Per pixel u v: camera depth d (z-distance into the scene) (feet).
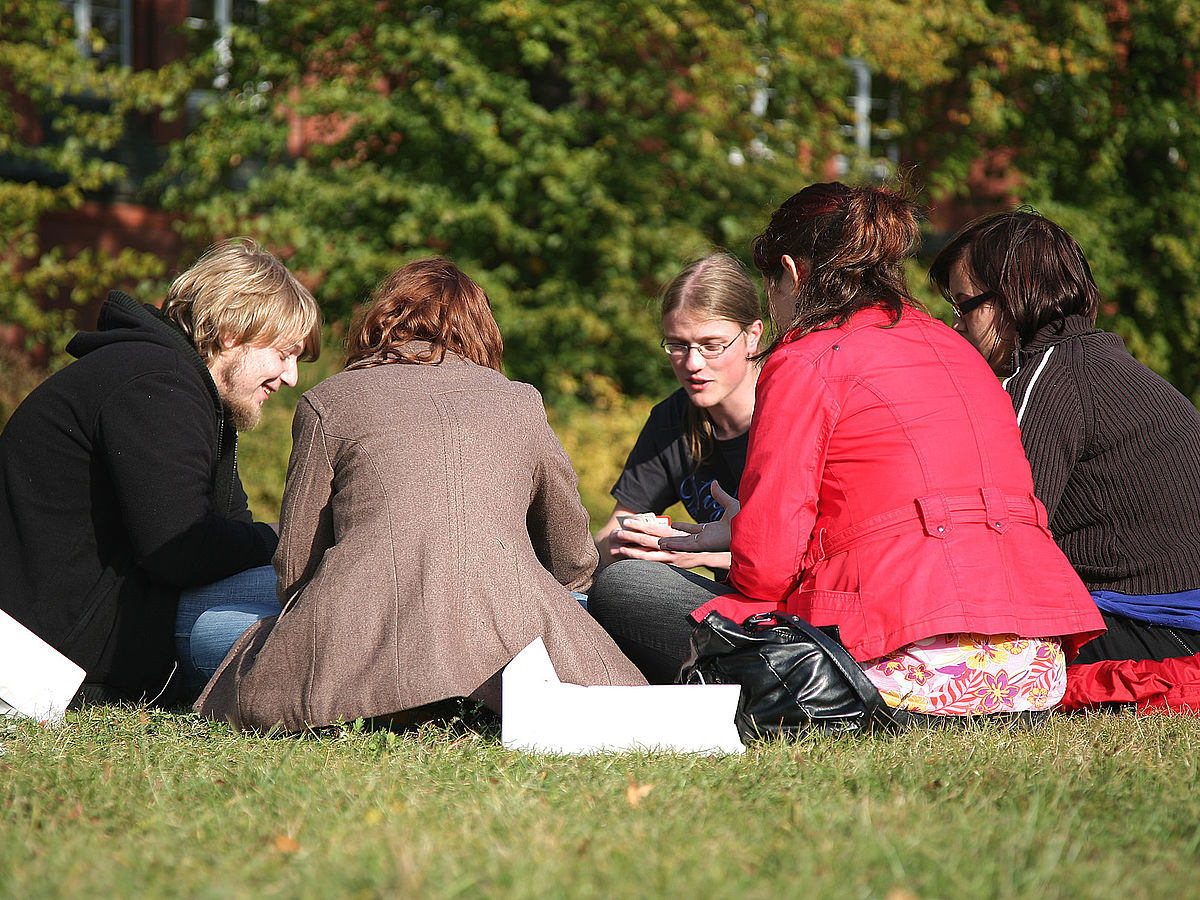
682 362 33.09
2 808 17.65
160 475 25.96
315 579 23.26
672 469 35.40
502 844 15.57
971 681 21.88
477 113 88.69
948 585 21.29
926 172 105.09
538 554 27.09
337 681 22.22
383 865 14.34
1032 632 21.59
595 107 96.58
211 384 27.99
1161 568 26.02
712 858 14.90
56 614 26.37
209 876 14.37
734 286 32.73
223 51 96.58
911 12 93.50
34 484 26.48
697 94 90.63
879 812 17.07
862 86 108.88
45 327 92.84
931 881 14.12
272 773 19.54
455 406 24.04
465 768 20.36
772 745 21.84
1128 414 25.85
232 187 105.60
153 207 116.57
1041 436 25.89
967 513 21.70
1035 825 16.63
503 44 90.48
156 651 27.20
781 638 22.06
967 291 27.81
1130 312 112.06
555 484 25.31
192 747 21.98
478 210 87.10
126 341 27.66
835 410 22.33
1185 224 109.19
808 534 22.62
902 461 21.88
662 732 22.04
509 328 87.92
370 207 92.48
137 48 114.52
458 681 21.99
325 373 75.46
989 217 28.17
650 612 25.18
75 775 19.74
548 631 23.08
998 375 28.19
